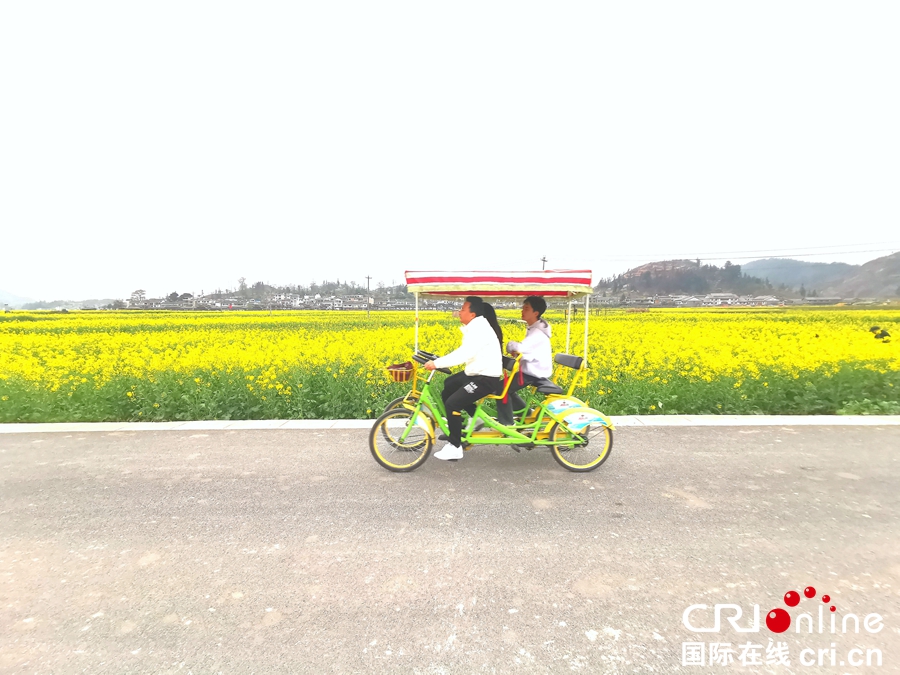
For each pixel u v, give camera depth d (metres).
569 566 3.14
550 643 2.46
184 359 9.83
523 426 4.93
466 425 5.03
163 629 2.57
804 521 3.73
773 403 7.33
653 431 6.00
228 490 4.34
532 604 2.76
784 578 3.01
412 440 4.91
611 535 3.53
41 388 7.66
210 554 3.30
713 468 4.82
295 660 2.34
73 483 4.50
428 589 2.91
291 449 5.43
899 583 2.96
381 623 2.61
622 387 7.62
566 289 4.95
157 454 5.28
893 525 3.67
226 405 7.16
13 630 2.57
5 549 3.38
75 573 3.09
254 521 3.76
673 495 4.21
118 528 3.66
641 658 2.35
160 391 7.19
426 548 3.37
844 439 5.69
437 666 2.30
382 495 4.23
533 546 3.38
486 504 4.05
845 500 4.10
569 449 5.09
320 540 3.48
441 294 5.65
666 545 3.39
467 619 2.64
